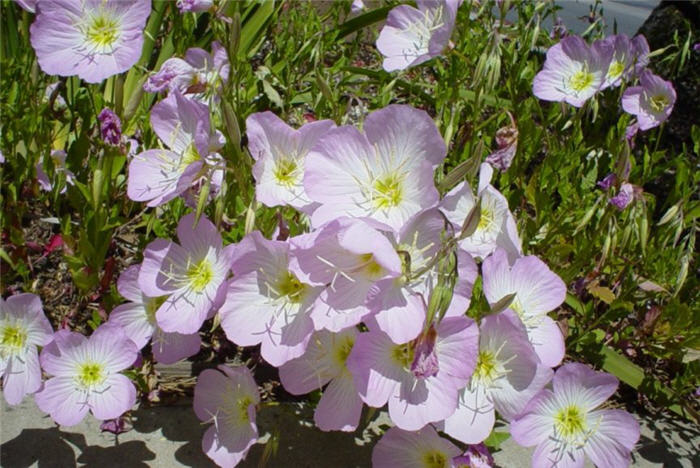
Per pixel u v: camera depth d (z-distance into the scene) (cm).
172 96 49
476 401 47
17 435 51
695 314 58
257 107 67
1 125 59
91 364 49
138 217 62
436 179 49
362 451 52
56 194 57
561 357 49
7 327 48
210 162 48
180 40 67
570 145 63
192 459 50
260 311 47
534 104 64
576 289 59
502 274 48
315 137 48
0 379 53
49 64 50
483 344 47
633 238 57
